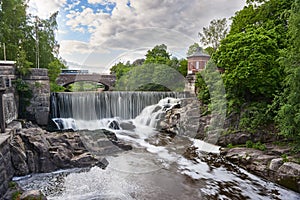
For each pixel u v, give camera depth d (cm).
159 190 638
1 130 785
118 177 684
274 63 980
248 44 1038
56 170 786
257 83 1009
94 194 616
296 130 795
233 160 897
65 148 870
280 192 681
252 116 1040
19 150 760
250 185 722
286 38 1042
